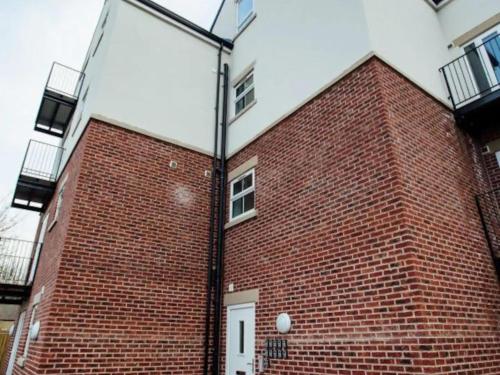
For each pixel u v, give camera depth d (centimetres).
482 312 515
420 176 542
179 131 907
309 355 549
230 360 722
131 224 745
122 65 866
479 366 456
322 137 650
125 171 777
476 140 750
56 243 765
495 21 766
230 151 942
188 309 762
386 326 452
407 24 729
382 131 538
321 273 571
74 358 599
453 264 509
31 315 880
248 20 1038
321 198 612
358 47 623
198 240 837
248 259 752
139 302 701
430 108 660
